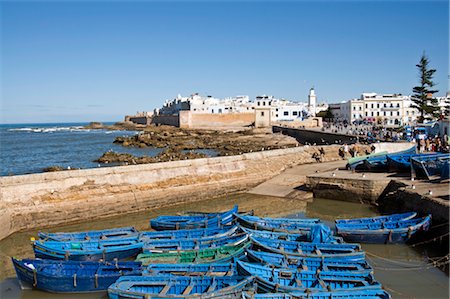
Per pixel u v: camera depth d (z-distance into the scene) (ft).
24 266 61.57
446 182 102.12
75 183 105.81
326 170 142.10
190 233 80.69
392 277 65.62
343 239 79.71
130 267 63.05
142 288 56.85
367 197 113.50
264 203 120.88
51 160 236.02
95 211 106.01
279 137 297.53
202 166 130.62
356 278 58.54
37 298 60.90
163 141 311.27
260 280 56.49
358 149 167.12
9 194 95.81
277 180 140.67
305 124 367.25
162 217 93.45
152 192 116.67
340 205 115.34
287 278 58.65
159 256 69.72
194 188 124.77
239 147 252.21
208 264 63.41
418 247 78.59
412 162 109.91
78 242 74.28
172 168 124.26
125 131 559.79
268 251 70.79
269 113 391.86
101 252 71.72
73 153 273.95
